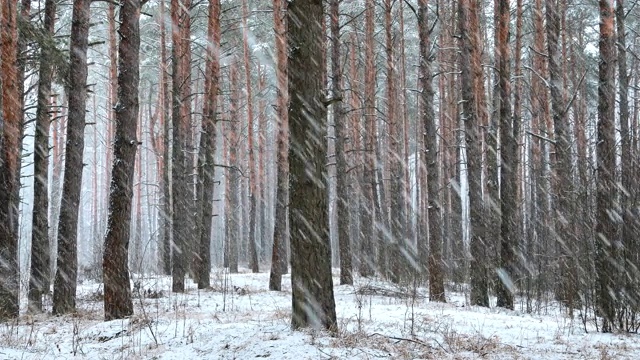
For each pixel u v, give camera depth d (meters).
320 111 8.22
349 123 34.12
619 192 10.85
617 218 10.52
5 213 12.06
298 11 8.23
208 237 20.42
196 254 24.00
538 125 27.38
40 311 13.40
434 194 16.98
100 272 24.58
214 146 20.89
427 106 17.03
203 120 22.72
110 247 10.95
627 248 10.43
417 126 35.94
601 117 10.82
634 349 8.54
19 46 13.71
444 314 12.13
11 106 12.13
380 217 27.44
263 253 42.06
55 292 12.54
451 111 30.39
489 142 17.73
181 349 7.62
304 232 8.08
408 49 34.34
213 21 20.36
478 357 7.51
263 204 42.06
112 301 10.91
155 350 7.81
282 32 19.11
